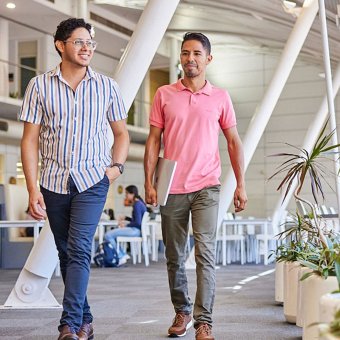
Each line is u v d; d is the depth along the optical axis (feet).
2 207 37.37
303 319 10.76
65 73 11.38
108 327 14.66
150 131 13.19
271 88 33.86
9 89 60.49
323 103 50.78
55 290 23.65
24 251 37.11
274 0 37.37
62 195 11.21
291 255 15.48
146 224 39.58
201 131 12.69
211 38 66.28
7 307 17.78
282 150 69.62
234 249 43.24
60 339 10.69
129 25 65.26
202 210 12.59
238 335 13.51
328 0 34.24
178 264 13.14
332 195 62.75
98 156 11.43
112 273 32.55
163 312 17.24
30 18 58.03
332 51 51.65
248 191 70.74
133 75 17.60
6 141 56.95
